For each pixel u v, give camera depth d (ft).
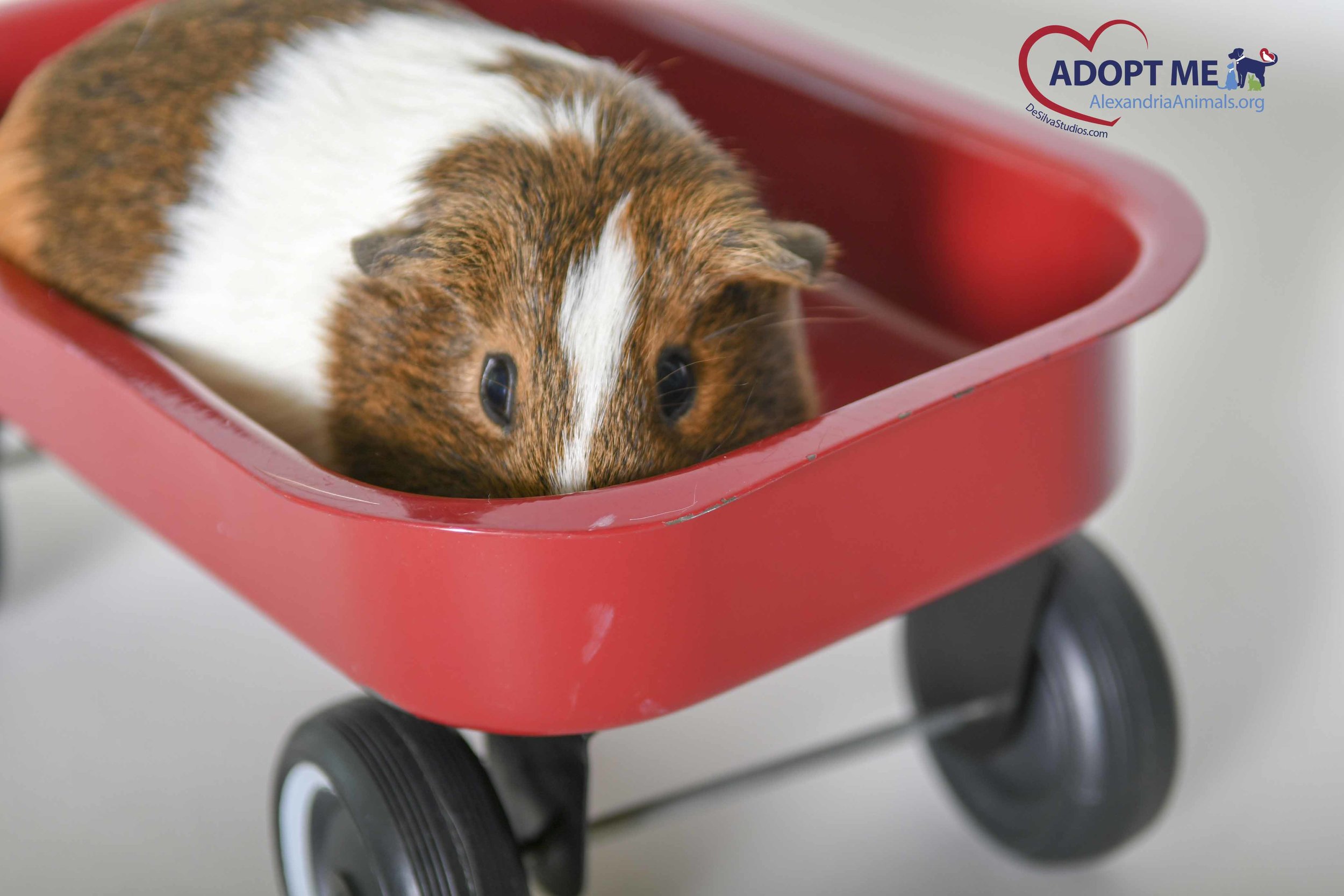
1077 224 2.18
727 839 2.28
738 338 2.03
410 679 1.89
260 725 2.39
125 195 2.15
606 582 1.83
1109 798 2.16
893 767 2.36
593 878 2.23
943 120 2.25
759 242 1.98
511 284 1.96
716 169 2.03
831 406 2.35
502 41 2.14
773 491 1.87
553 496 1.88
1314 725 2.37
